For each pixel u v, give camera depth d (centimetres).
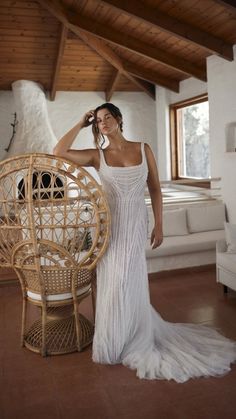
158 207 247
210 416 182
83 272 241
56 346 246
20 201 219
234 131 473
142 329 240
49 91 691
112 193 228
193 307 321
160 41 511
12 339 270
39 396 203
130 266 230
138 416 184
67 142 229
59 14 475
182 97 636
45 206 230
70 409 191
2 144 681
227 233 358
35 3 498
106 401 196
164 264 426
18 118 642
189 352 234
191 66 547
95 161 236
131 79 666
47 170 213
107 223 217
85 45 590
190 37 432
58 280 233
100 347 232
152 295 354
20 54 590
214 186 508
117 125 229
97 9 470
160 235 249
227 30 424
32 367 231
